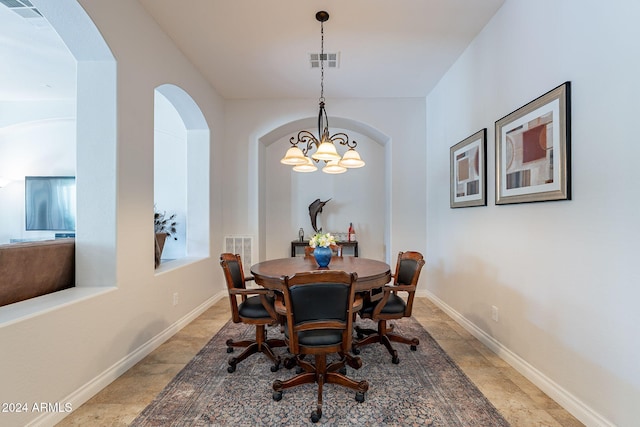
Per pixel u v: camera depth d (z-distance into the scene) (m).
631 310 1.44
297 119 4.41
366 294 2.52
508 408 1.83
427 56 3.26
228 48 3.09
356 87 4.04
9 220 4.77
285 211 5.14
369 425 1.69
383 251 5.09
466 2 2.43
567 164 1.79
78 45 2.09
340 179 5.14
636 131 1.41
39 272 1.91
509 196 2.35
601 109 1.59
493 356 2.52
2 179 4.65
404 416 1.77
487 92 2.72
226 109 4.45
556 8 1.89
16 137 4.77
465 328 3.10
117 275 2.20
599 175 1.60
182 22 2.68
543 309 2.02
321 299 1.82
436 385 2.08
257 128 4.44
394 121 4.40
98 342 2.01
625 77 1.46
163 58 2.80
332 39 2.94
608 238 1.55
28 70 3.66
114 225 2.18
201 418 1.75
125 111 2.28
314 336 1.87
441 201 3.83
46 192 4.73
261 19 2.63
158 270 2.89
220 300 4.20
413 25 2.72
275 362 2.29
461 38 2.93
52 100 4.58
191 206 3.95
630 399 1.45
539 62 2.05
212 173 4.04
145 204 2.54
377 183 5.13
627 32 1.45
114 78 2.19
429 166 4.27
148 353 2.55
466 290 3.13
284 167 5.15
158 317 2.73
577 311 1.75
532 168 2.08
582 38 1.70
